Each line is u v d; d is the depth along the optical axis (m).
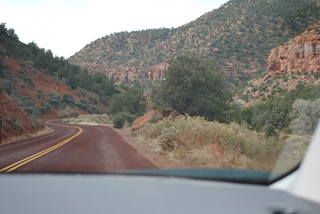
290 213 1.34
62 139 23.38
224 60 193.75
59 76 129.25
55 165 10.11
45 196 1.54
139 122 34.31
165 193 1.63
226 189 1.77
